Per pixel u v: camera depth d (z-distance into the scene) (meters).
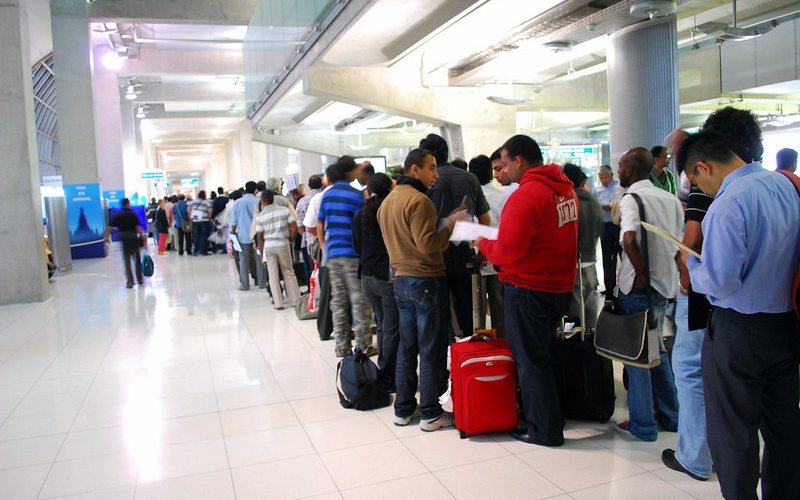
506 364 3.43
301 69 10.48
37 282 9.16
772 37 11.20
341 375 4.12
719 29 8.22
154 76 26.00
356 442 3.51
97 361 5.57
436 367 3.61
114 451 3.51
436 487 2.93
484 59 9.65
